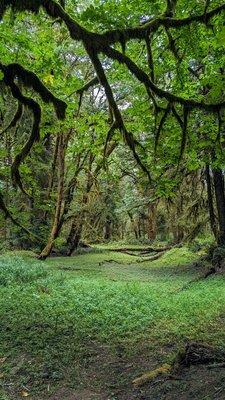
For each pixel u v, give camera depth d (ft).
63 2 30.68
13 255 75.41
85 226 113.80
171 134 44.52
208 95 38.11
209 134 44.73
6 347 27.73
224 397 17.62
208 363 22.49
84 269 71.77
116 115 27.45
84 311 35.83
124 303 39.22
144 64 42.93
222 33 25.02
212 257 69.31
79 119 46.50
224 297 41.70
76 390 22.54
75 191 101.96
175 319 33.68
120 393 21.71
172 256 88.79
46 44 41.19
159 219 143.23
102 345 28.45
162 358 25.08
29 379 23.82
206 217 76.95
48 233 90.17
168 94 29.60
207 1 27.89
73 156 87.35
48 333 30.12
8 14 35.58
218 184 70.64
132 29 25.75
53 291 44.62
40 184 97.76
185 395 19.31
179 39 37.42
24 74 27.40
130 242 139.54
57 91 45.09
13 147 69.97
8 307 36.32
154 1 35.65
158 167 50.80
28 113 54.19
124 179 122.01
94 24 34.53
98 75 25.14
